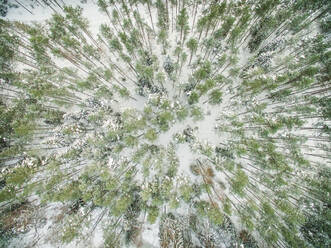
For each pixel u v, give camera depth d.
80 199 22.19
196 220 22.30
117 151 21.88
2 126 20.92
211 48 23.47
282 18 22.62
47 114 21.98
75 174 22.86
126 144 21.47
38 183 19.97
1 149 21.88
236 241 21.03
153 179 21.95
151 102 22.31
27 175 20.09
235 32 21.31
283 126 21.14
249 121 21.66
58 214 22.81
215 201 22.69
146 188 19.81
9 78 22.22
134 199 22.12
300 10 22.78
